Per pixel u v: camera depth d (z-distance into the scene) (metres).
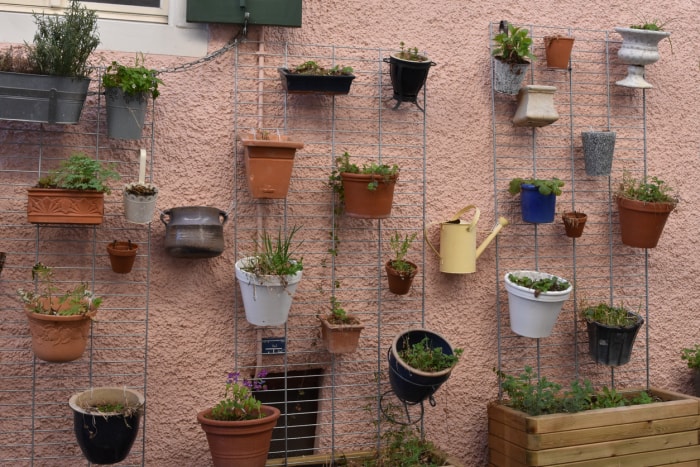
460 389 4.55
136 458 4.00
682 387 4.96
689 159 4.98
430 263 4.49
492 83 4.59
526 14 4.70
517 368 4.67
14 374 3.82
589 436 4.14
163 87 4.03
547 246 4.74
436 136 4.50
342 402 4.36
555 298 4.28
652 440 4.30
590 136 4.62
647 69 4.96
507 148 4.65
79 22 3.63
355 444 4.38
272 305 3.86
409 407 4.47
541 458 4.04
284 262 3.86
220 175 4.11
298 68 4.07
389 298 4.42
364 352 4.39
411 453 4.21
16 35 3.85
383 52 4.40
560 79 4.77
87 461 3.94
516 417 4.16
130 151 3.97
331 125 4.31
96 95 3.92
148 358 4.01
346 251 4.35
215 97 4.11
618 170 4.89
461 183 4.55
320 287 4.29
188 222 3.80
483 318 4.60
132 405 3.71
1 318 3.80
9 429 3.82
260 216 4.15
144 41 4.00
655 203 4.56
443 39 4.52
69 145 3.88
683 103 4.97
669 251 4.98
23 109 3.55
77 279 3.89
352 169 4.11
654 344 4.96
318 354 4.31
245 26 4.07
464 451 4.56
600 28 4.85
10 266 3.81
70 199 3.58
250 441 3.67
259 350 4.14
